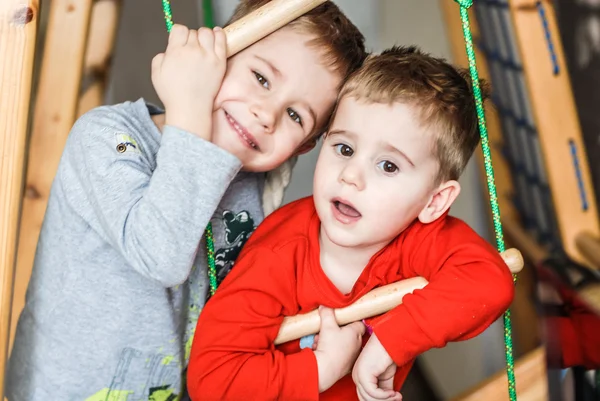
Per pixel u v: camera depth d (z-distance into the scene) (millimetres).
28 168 1349
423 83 840
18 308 1381
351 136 836
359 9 2328
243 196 1054
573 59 1752
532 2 1365
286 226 910
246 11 985
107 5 1501
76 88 1338
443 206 874
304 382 824
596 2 1661
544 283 1107
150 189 831
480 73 1869
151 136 947
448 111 844
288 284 867
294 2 856
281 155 932
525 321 1836
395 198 830
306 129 939
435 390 2133
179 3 2039
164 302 953
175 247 823
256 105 896
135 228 832
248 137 904
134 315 947
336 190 837
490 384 1092
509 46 1656
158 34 2039
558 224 1438
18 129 827
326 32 929
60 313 959
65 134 1348
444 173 859
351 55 953
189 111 841
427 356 2225
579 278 1044
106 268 939
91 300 946
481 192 2016
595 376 957
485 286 827
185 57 845
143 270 834
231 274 884
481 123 835
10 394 1018
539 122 1398
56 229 961
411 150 825
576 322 997
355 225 837
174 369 995
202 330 856
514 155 1848
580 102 1728
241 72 899
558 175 1406
